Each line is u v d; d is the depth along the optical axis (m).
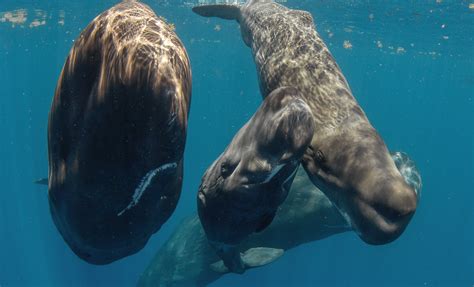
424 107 81.81
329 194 4.60
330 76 5.35
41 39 35.88
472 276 45.09
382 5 22.33
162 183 3.98
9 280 41.88
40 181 6.94
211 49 43.47
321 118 4.91
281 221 11.20
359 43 35.47
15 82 60.91
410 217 3.85
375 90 71.12
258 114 4.04
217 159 4.92
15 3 23.98
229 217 4.68
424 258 48.09
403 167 9.33
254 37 7.22
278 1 22.34
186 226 13.80
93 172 4.04
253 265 8.18
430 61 40.53
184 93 3.51
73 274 37.84
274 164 3.83
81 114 3.88
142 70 3.38
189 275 13.03
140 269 35.28
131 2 4.05
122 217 4.50
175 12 26.81
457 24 25.03
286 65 5.76
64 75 3.99
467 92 57.44
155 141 3.54
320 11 24.48
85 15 27.05
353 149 4.39
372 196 4.00
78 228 4.86
